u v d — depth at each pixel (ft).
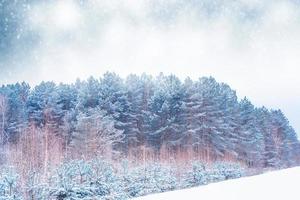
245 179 62.23
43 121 170.40
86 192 57.26
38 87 196.44
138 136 168.35
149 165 85.25
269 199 33.73
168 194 47.91
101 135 129.90
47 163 66.18
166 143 157.07
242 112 215.10
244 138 194.70
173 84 187.11
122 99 173.88
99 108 153.58
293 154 275.39
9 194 49.65
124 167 76.07
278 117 260.21
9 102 172.04
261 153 210.18
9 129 153.99
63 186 55.26
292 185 42.88
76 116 147.02
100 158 72.84
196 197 41.32
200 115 167.22
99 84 183.93
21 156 63.26
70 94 191.42
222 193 42.45
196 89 179.83
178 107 167.22
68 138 147.64
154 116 165.07
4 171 56.59
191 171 95.14
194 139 160.76
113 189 62.80
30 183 52.75
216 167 115.55
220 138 171.63
